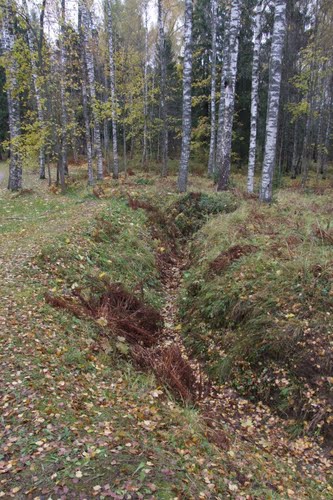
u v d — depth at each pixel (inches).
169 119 1117.7
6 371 160.9
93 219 382.0
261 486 137.3
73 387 164.7
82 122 1171.9
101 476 113.7
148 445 134.4
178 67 977.5
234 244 314.2
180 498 111.5
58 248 302.7
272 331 214.5
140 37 1168.8
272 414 190.2
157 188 563.8
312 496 143.7
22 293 235.9
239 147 1163.3
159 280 346.0
